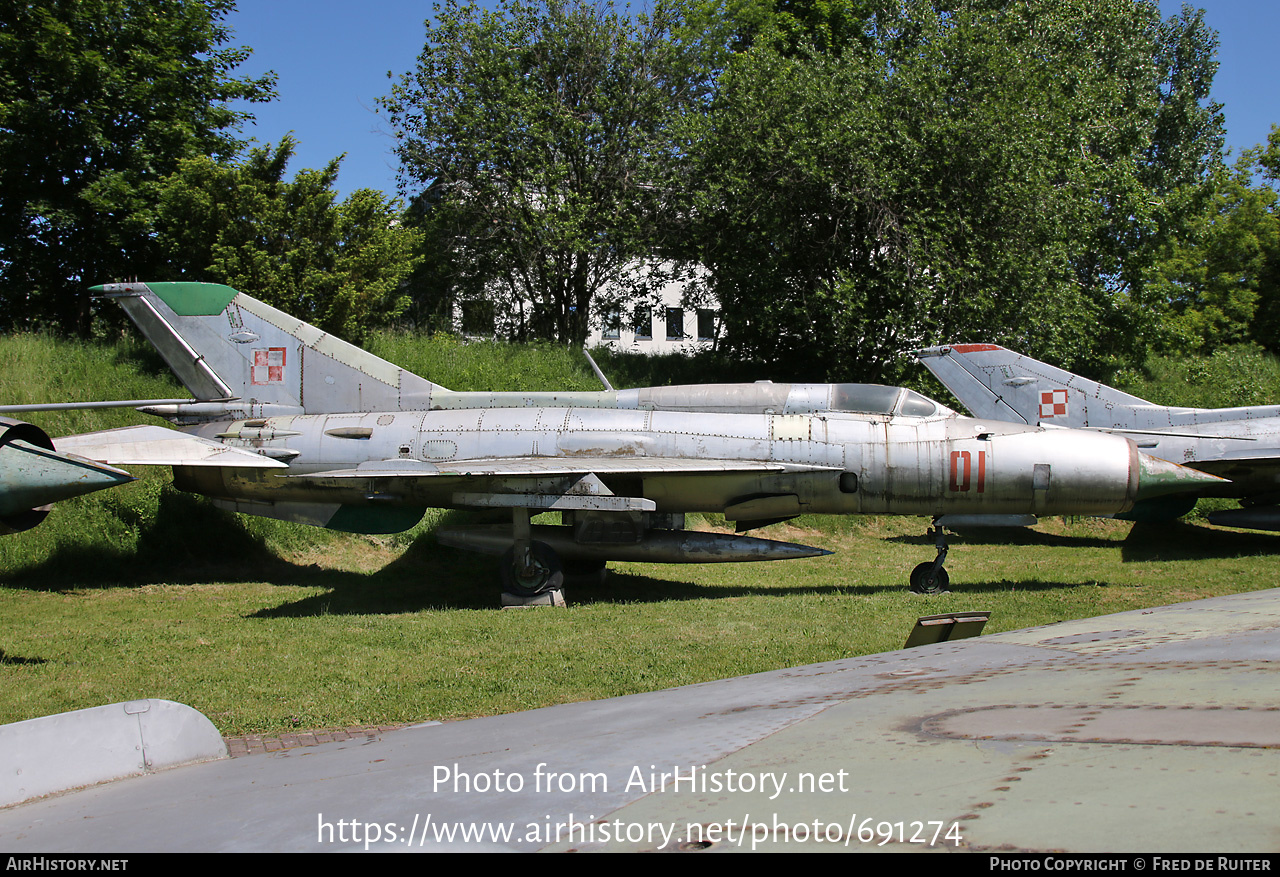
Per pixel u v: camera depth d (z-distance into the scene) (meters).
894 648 8.23
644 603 11.31
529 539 11.55
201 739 2.58
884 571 14.31
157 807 1.88
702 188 22.75
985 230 20.31
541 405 12.84
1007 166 19.84
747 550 12.05
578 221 22.53
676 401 12.63
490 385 19.89
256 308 13.13
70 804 2.09
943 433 11.69
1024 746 1.44
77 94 20.53
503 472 10.92
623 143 23.95
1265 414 15.38
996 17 23.03
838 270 20.16
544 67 23.86
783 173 20.69
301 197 18.38
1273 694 1.58
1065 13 26.39
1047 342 20.64
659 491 12.13
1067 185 22.02
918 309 19.42
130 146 21.41
